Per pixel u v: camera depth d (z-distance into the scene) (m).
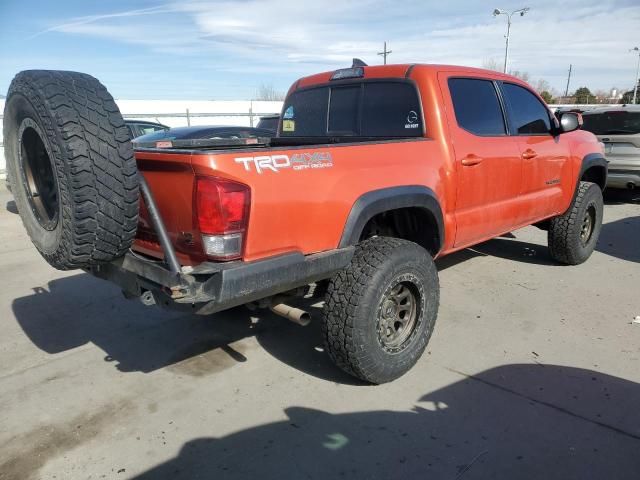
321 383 3.33
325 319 3.04
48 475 2.55
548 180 4.86
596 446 2.66
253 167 2.52
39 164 2.78
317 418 2.95
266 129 10.02
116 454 2.70
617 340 3.85
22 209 2.96
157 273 2.55
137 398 3.22
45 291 5.21
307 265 2.75
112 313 4.60
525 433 2.77
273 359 3.68
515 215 4.48
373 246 3.09
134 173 2.47
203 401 3.17
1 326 4.36
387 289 3.02
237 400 3.16
